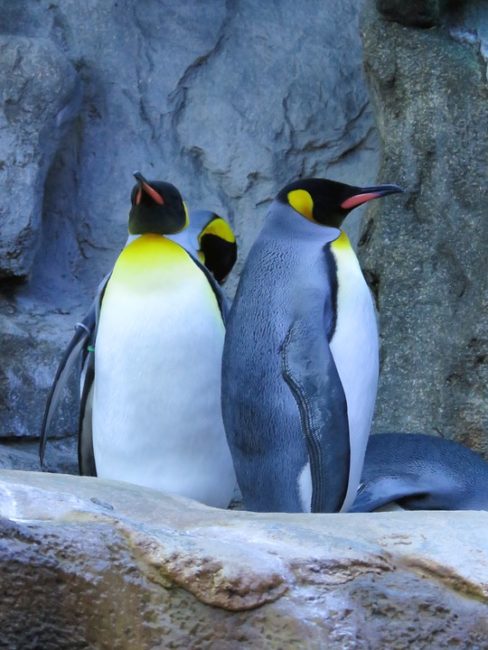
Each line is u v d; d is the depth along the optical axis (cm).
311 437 911
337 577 631
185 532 675
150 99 1527
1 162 1371
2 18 1504
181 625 620
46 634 620
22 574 615
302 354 919
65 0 1527
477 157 1264
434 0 1274
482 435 1214
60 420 1334
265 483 938
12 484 678
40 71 1389
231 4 1573
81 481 749
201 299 974
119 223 1500
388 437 1149
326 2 1577
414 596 634
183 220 1034
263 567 626
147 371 959
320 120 1530
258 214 1511
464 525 694
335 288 945
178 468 984
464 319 1234
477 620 633
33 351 1333
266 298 946
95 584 623
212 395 980
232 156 1516
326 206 982
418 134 1290
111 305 971
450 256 1268
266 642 617
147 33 1545
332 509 918
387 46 1312
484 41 1283
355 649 615
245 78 1541
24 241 1370
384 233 1298
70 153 1500
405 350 1274
